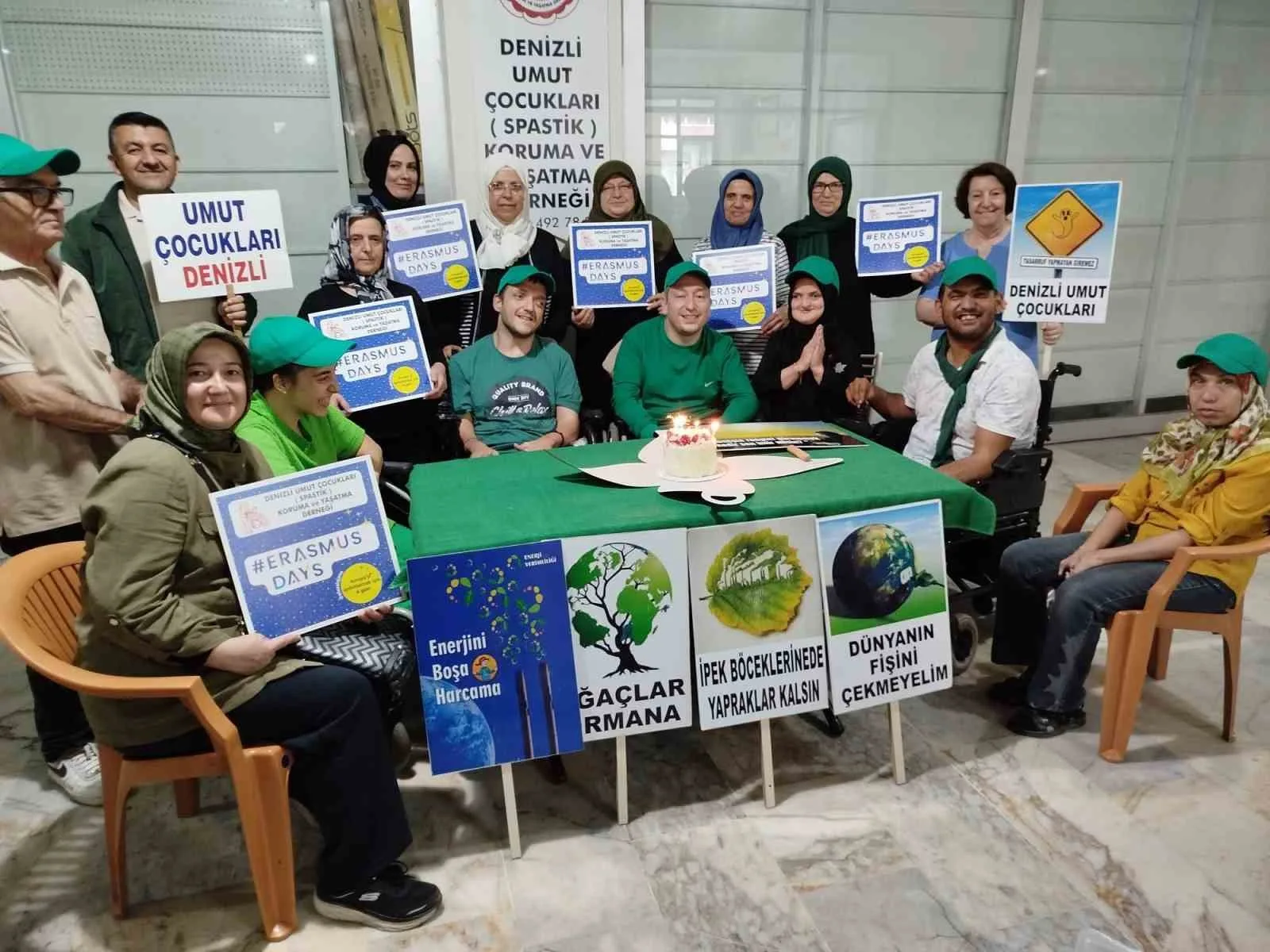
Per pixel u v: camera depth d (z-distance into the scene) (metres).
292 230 3.79
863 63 4.24
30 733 2.40
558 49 3.75
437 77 3.67
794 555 1.98
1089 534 2.41
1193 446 2.18
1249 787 2.09
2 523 2.08
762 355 3.40
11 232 2.00
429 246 3.14
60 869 1.90
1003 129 4.55
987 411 2.62
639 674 1.93
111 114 3.43
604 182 3.44
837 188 3.55
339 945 1.69
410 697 2.52
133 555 1.50
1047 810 2.02
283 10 3.50
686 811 2.06
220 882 1.85
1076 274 2.99
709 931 1.71
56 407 2.02
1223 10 4.60
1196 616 2.14
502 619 1.82
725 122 4.18
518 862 1.90
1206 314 5.25
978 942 1.66
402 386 2.86
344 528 1.72
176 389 1.57
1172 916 1.71
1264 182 5.06
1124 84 4.62
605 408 3.57
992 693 2.49
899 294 3.62
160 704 1.59
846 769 2.20
